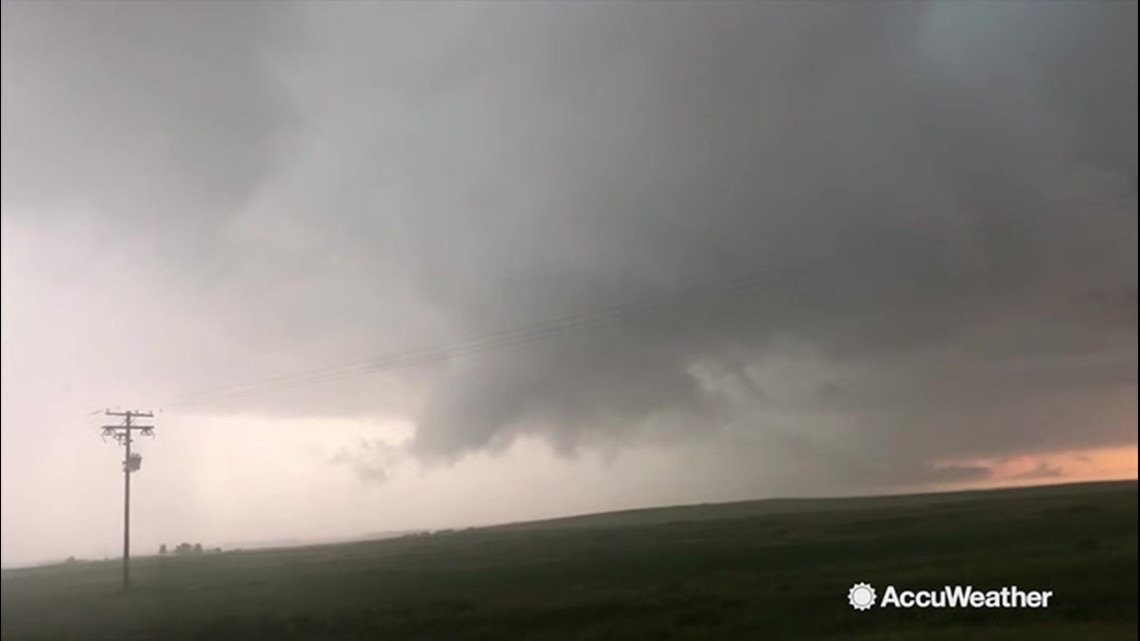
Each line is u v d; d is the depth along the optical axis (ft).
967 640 33.63
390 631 41.86
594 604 42.37
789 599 39.17
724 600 41.06
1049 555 37.83
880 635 36.24
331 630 42.75
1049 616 34.55
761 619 38.24
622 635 38.70
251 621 43.06
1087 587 35.42
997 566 37.55
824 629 36.52
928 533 43.34
